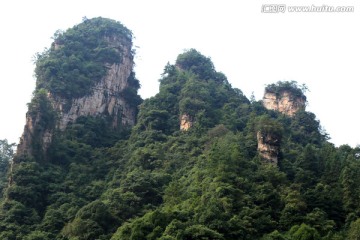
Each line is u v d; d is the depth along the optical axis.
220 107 158.50
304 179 109.69
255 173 107.00
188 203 99.06
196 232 84.56
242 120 147.75
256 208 96.12
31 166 123.94
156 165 125.81
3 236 104.94
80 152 140.38
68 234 103.12
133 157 130.88
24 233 107.75
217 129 132.50
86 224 102.00
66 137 146.00
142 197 110.88
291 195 98.38
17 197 117.06
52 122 138.12
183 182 112.88
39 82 154.50
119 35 181.75
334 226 94.62
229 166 106.25
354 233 87.56
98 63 170.38
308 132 161.00
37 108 135.25
